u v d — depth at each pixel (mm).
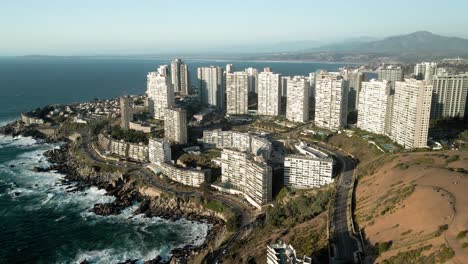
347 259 189125
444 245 159375
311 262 184250
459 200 194750
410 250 168875
